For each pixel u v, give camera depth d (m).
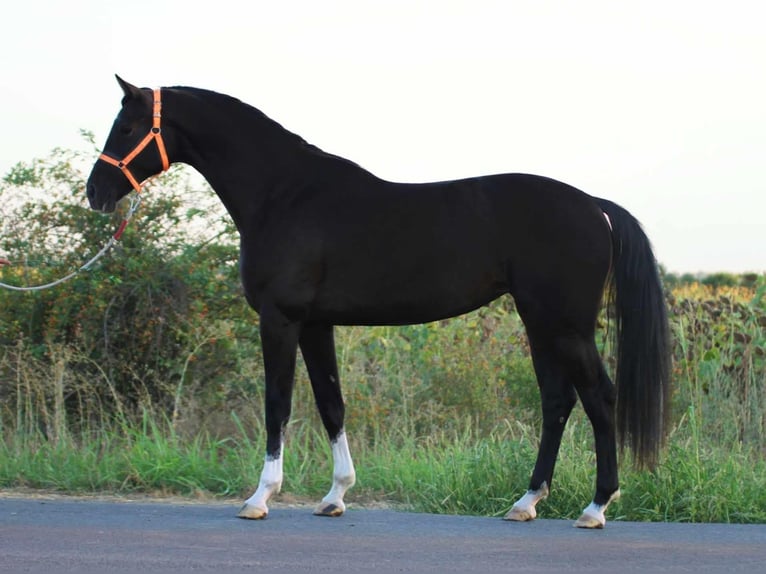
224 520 6.78
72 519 6.65
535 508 7.42
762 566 5.48
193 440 9.49
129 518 6.75
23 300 10.01
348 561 5.50
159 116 7.43
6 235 10.05
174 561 5.44
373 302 7.01
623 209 7.00
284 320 7.07
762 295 12.70
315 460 8.85
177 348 10.07
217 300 10.08
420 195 7.05
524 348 11.31
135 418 9.81
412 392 10.33
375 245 6.96
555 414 7.11
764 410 9.92
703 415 9.95
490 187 6.98
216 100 7.48
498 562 5.53
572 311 6.75
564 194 6.87
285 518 6.95
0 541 5.89
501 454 8.15
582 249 6.75
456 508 7.64
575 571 5.34
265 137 7.37
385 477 8.35
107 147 7.48
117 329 9.97
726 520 7.25
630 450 6.98
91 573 5.16
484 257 6.87
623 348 6.85
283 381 7.07
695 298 12.86
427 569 5.34
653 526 6.79
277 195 7.22
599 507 6.74
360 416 9.82
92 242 10.02
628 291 6.85
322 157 7.32
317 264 7.02
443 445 9.54
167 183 10.04
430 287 6.92
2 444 8.95
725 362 10.82
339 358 10.73
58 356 9.77
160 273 9.88
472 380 10.44
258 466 8.48
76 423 9.84
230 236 10.16
